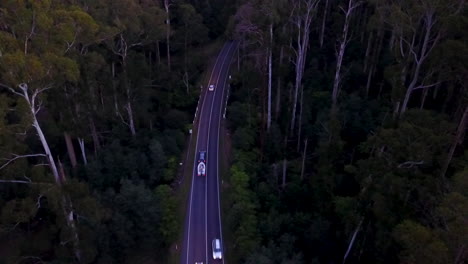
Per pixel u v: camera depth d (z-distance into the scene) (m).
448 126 28.98
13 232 35.75
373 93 53.81
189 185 48.56
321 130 47.91
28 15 27.45
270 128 51.50
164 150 50.41
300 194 42.25
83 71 38.75
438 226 23.44
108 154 43.81
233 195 43.41
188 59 72.06
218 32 84.19
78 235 31.59
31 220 37.56
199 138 56.72
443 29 35.19
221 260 39.25
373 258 33.03
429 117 30.44
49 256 34.94
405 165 28.92
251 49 64.12
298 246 37.19
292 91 55.59
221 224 43.31
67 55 35.91
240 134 51.28
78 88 39.09
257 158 49.91
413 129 27.67
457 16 33.44
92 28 35.75
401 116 33.44
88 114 41.84
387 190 27.56
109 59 50.00
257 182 45.69
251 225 38.91
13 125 27.53
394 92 39.25
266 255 34.16
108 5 46.31
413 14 37.97
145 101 54.12
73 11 34.81
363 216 31.78
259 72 53.59
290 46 52.38
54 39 30.20
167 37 64.50
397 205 27.34
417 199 27.39
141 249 40.34
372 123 45.12
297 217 38.81
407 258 22.48
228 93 66.25
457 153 32.16
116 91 47.75
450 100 43.69
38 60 26.38
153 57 73.50
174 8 74.56
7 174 28.91
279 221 38.53
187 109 63.53
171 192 45.41
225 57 78.62
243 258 37.59
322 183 39.53
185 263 39.19
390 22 42.41
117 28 42.53
